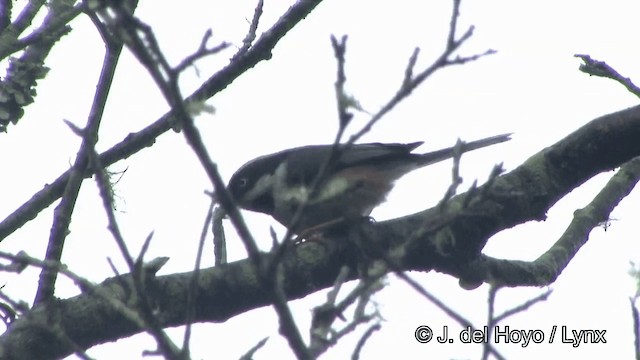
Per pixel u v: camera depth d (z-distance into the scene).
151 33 5.07
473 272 10.13
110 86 9.23
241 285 9.35
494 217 9.74
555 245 11.18
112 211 6.12
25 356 8.67
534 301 6.42
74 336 8.88
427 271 10.04
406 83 5.46
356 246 9.72
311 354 6.07
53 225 8.91
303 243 9.91
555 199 10.20
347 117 5.44
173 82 5.18
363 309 6.56
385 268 6.40
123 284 6.77
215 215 9.55
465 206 6.53
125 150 10.96
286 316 5.95
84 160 9.05
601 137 10.09
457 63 5.48
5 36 10.09
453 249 9.85
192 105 5.43
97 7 5.04
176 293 9.21
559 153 10.23
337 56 5.39
